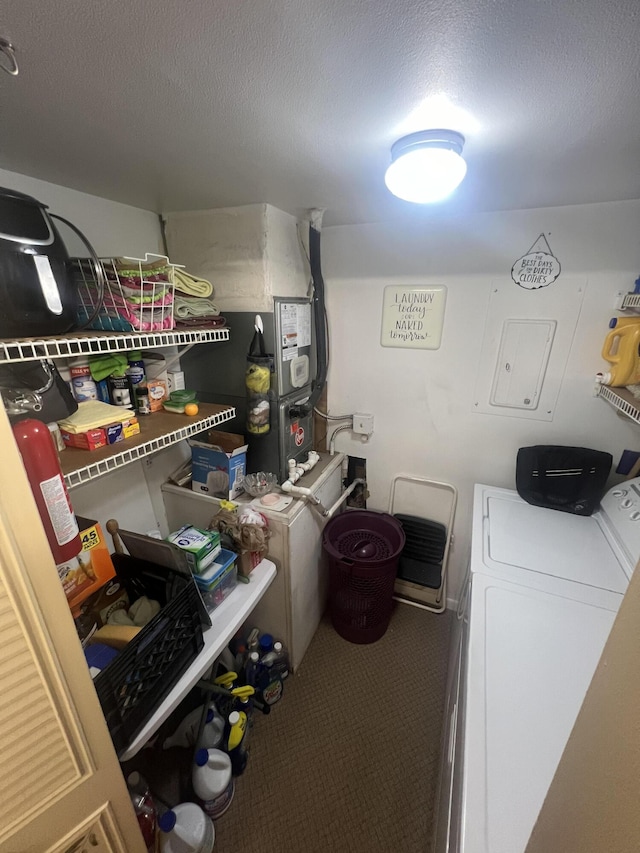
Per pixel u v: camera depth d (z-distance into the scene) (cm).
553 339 145
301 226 154
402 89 58
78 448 94
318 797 123
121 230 131
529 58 50
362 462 196
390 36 46
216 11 42
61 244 77
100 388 114
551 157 85
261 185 109
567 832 39
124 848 67
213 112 66
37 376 89
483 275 148
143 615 99
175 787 124
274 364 143
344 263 167
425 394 173
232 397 152
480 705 81
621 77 53
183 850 103
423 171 78
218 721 130
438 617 194
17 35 45
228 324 144
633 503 133
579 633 97
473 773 69
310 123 70
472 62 51
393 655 173
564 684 85
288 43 48
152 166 93
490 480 174
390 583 169
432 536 192
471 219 143
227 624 112
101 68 53
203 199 125
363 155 86
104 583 100
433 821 115
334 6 41
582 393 147
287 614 153
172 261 149
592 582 113
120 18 43
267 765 132
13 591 46
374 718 147
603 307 135
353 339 177
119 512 139
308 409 167
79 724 56
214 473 146
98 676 72
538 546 129
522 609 104
